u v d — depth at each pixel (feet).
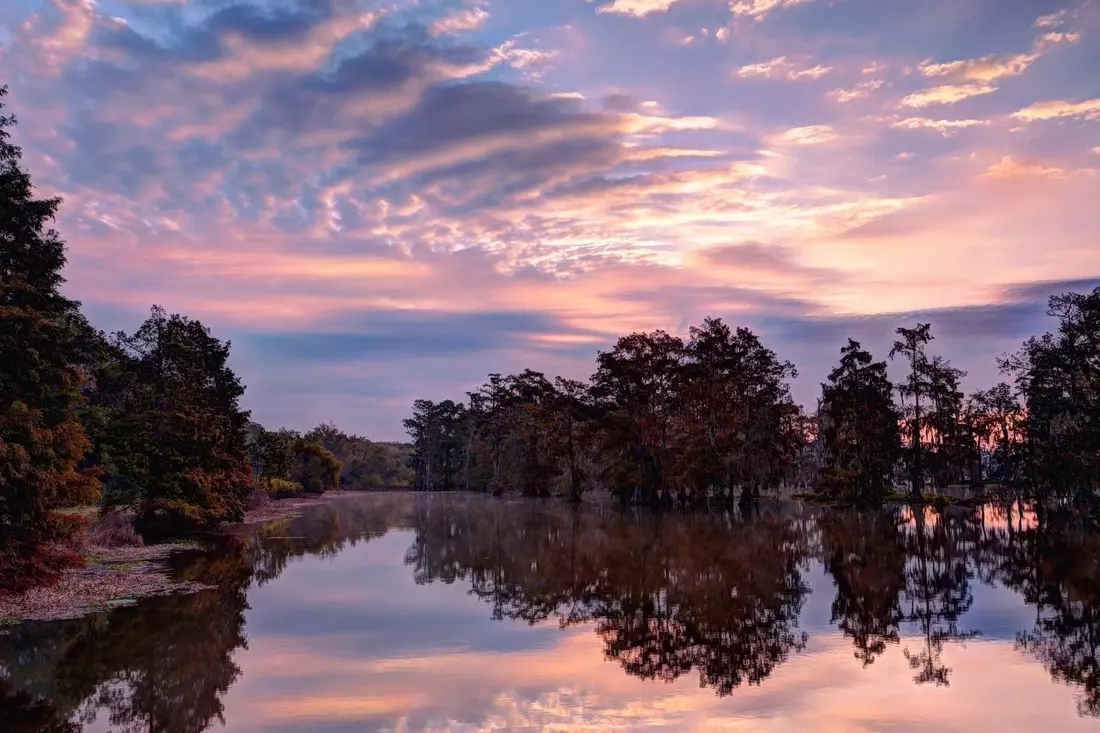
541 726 34.88
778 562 90.84
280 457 297.53
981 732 33.78
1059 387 170.50
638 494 232.73
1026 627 55.21
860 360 217.77
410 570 89.04
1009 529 130.72
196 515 128.16
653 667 45.01
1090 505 159.53
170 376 152.76
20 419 62.18
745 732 34.04
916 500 214.48
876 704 37.81
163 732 35.04
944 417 232.12
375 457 507.30
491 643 51.62
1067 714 36.09
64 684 42.93
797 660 46.39
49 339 70.44
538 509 213.05
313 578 82.69
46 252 76.23
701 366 212.02
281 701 39.27
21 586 67.62
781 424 219.82
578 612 62.44
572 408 255.09
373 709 37.70
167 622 59.00
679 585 75.36
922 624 56.44
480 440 398.83
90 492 72.02
